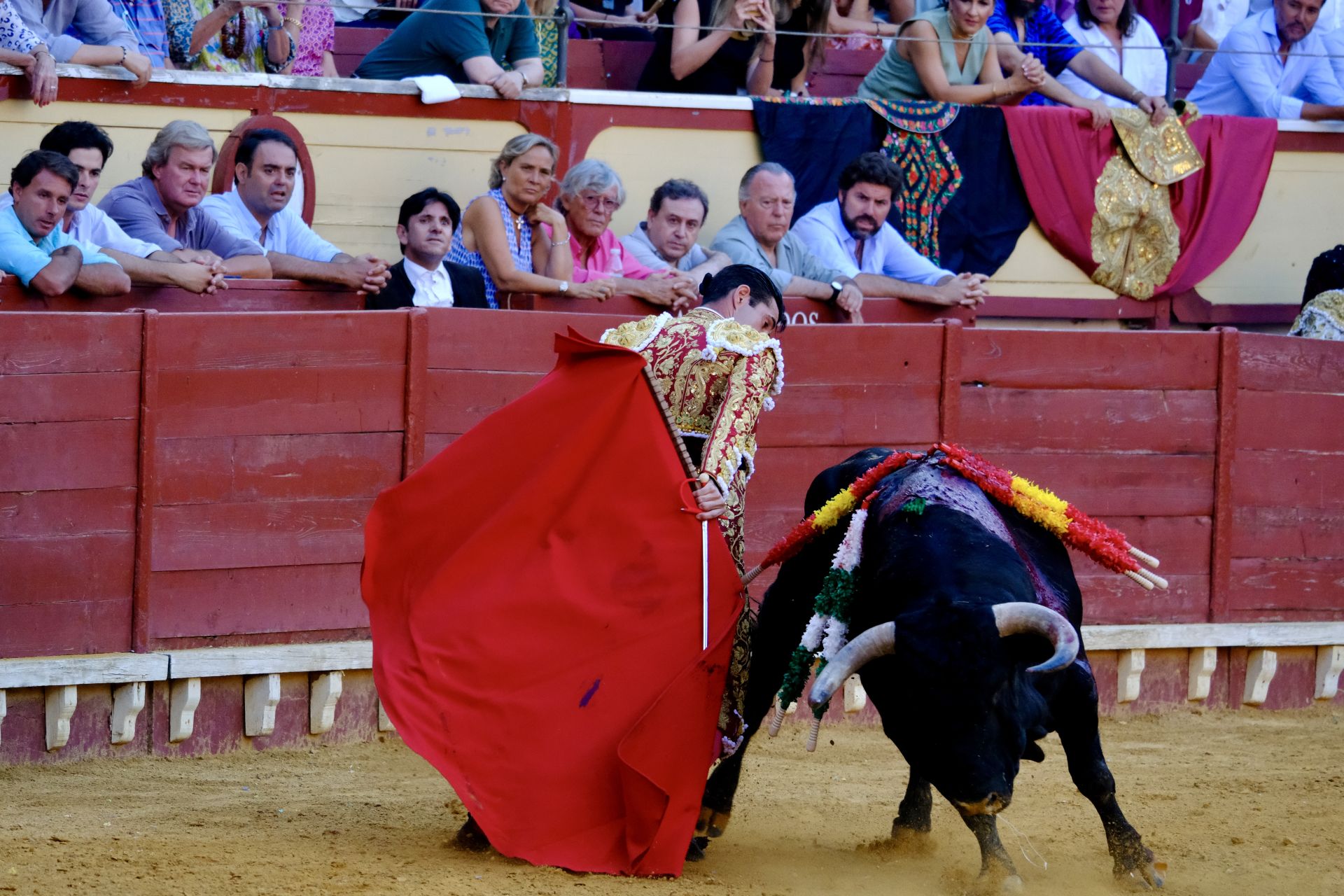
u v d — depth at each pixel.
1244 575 23.84
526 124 25.80
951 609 12.19
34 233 19.28
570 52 29.33
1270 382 23.81
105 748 18.86
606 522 14.18
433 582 14.30
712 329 14.15
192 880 12.95
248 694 19.48
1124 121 28.89
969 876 14.21
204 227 21.75
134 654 18.75
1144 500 23.22
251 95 24.22
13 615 18.31
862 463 15.62
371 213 25.12
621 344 14.49
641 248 24.30
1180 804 18.12
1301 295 30.78
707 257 24.11
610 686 13.86
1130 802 18.19
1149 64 29.97
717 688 13.87
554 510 14.29
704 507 13.59
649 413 14.17
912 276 25.77
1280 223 30.59
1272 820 17.42
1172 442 23.31
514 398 20.59
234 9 24.83
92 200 23.36
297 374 19.56
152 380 18.78
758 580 21.59
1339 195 30.91
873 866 14.95
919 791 15.70
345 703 20.11
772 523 21.61
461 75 25.69
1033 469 22.69
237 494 19.41
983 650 11.95
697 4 26.88
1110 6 29.66
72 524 18.56
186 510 19.14
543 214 22.69
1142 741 21.81
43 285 18.81
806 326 21.59
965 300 24.86
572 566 14.18
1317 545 24.27
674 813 13.47
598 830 13.55
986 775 11.80
